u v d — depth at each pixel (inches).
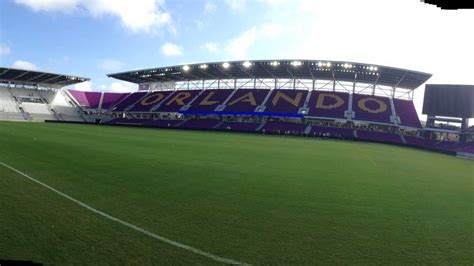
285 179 450.9
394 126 2023.9
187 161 581.3
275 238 224.2
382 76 2129.7
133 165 507.2
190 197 327.0
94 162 519.2
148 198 315.9
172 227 237.0
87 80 2896.2
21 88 2918.3
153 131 1706.4
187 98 2736.2
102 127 1908.2
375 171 586.2
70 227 227.1
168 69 2507.4
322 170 558.3
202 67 2368.4
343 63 1953.7
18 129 1270.9
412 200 360.5
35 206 272.4
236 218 265.1
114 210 271.7
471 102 1721.2
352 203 333.1
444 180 534.3
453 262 196.2
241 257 191.5
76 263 174.4
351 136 1929.1
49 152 613.3
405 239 233.3
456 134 1856.5
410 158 947.3
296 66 2139.5
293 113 2194.9
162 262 179.9
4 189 324.2
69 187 345.7
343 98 2304.4
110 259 180.7
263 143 1164.5
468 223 280.4
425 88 1839.3
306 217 276.8
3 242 195.9
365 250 209.6
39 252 185.3
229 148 887.1
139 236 216.4
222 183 402.6
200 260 184.9
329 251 205.6
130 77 2928.2
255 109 2338.8
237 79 2704.2
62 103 3006.9
